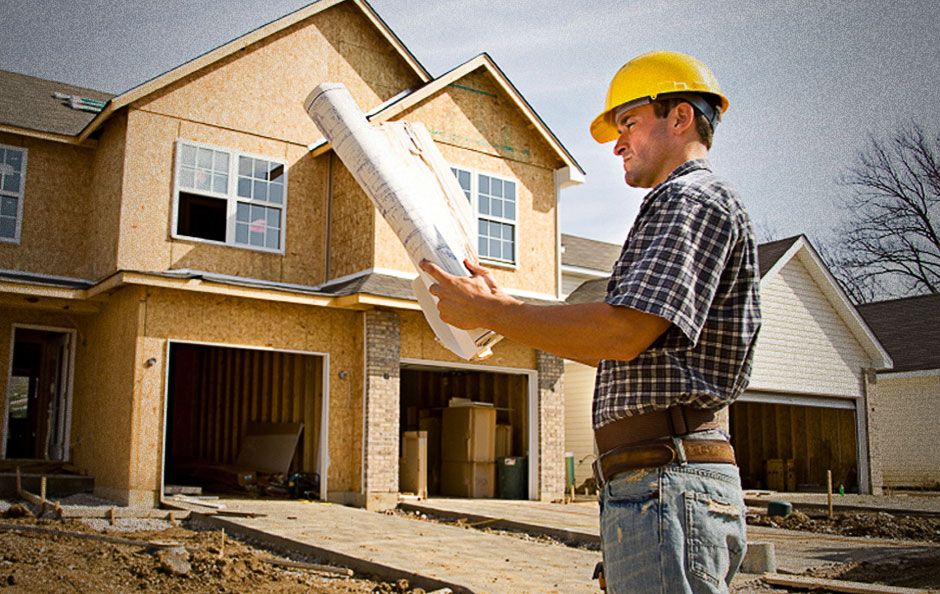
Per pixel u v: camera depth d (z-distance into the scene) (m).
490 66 16.05
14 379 25.72
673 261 1.74
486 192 15.99
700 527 1.76
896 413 23.17
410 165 2.13
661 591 1.74
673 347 1.81
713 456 1.82
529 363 16.56
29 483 13.25
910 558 9.39
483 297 1.86
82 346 15.05
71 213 15.32
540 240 16.69
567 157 16.89
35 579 6.71
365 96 17.06
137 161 14.12
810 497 18.64
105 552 8.17
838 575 8.34
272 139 15.51
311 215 15.74
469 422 16.39
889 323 25.97
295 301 13.80
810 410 23.03
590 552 9.57
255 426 17.61
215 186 14.78
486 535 10.73
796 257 20.47
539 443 16.33
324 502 14.03
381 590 7.47
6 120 14.67
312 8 16.11
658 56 2.04
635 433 1.85
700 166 1.96
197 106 14.78
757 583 7.94
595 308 1.74
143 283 12.70
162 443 12.82
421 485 15.28
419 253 2.00
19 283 13.23
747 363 1.89
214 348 20.47
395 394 14.59
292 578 7.74
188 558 7.91
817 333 20.61
